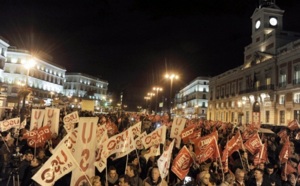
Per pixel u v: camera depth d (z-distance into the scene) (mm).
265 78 51375
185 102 118625
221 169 8867
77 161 6512
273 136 17625
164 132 10391
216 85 78688
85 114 27141
